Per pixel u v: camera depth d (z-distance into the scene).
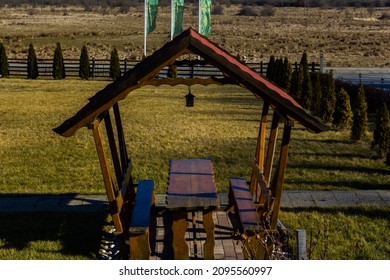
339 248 8.38
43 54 40.81
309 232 8.91
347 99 17.20
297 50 44.81
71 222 9.55
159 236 8.33
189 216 9.23
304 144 15.22
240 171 12.55
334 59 40.03
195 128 17.34
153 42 48.66
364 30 63.38
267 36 54.88
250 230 7.44
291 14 91.88
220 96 24.36
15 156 14.12
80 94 24.97
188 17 79.56
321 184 11.51
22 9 105.06
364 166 12.98
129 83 6.80
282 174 7.47
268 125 17.80
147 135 16.38
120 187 8.04
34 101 22.97
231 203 9.33
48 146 15.13
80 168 12.98
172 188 7.99
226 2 120.31
